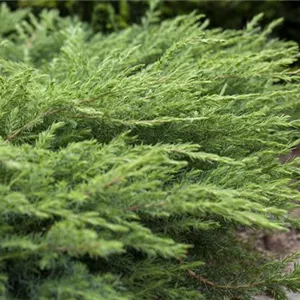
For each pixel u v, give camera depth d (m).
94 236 1.75
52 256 1.88
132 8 5.00
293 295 2.90
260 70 2.89
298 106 3.10
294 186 2.62
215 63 2.90
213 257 2.72
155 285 2.19
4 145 2.12
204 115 2.55
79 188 2.03
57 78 3.19
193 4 4.90
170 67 2.92
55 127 2.29
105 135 2.60
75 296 1.98
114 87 2.43
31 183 2.01
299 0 5.22
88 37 4.77
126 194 2.04
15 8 5.85
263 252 3.17
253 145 2.74
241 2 4.92
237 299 2.64
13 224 2.11
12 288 1.99
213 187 2.21
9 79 2.49
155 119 2.38
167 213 2.02
